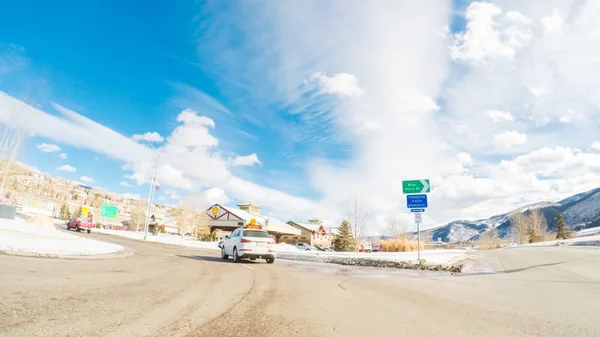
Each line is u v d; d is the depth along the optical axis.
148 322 3.96
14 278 6.13
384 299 6.17
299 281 8.88
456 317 4.67
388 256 22.95
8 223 16.56
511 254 25.22
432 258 20.72
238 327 3.94
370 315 4.77
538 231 82.56
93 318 3.95
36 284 5.77
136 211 73.69
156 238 40.88
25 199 64.25
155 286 6.67
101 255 12.45
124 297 5.32
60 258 10.55
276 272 11.36
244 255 15.22
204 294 6.13
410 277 10.46
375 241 62.44
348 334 3.77
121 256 13.37
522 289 7.56
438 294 6.82
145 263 11.56
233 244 16.19
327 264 17.75
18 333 3.21
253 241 15.38
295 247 53.09
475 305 5.59
